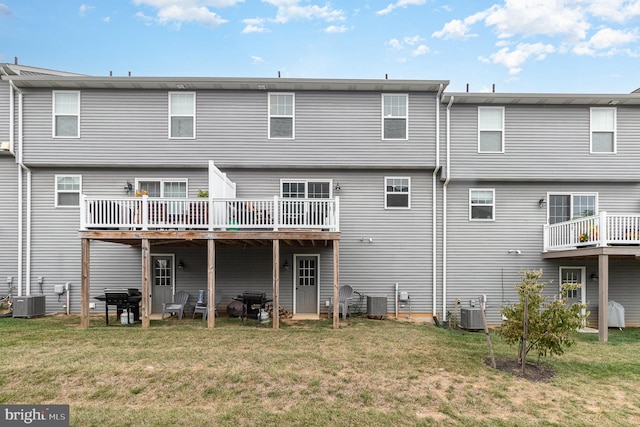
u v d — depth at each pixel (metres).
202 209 9.63
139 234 9.40
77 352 7.04
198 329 9.22
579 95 11.29
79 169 11.55
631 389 5.93
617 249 9.17
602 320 9.18
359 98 11.70
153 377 5.89
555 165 11.70
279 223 9.67
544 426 4.72
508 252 11.84
